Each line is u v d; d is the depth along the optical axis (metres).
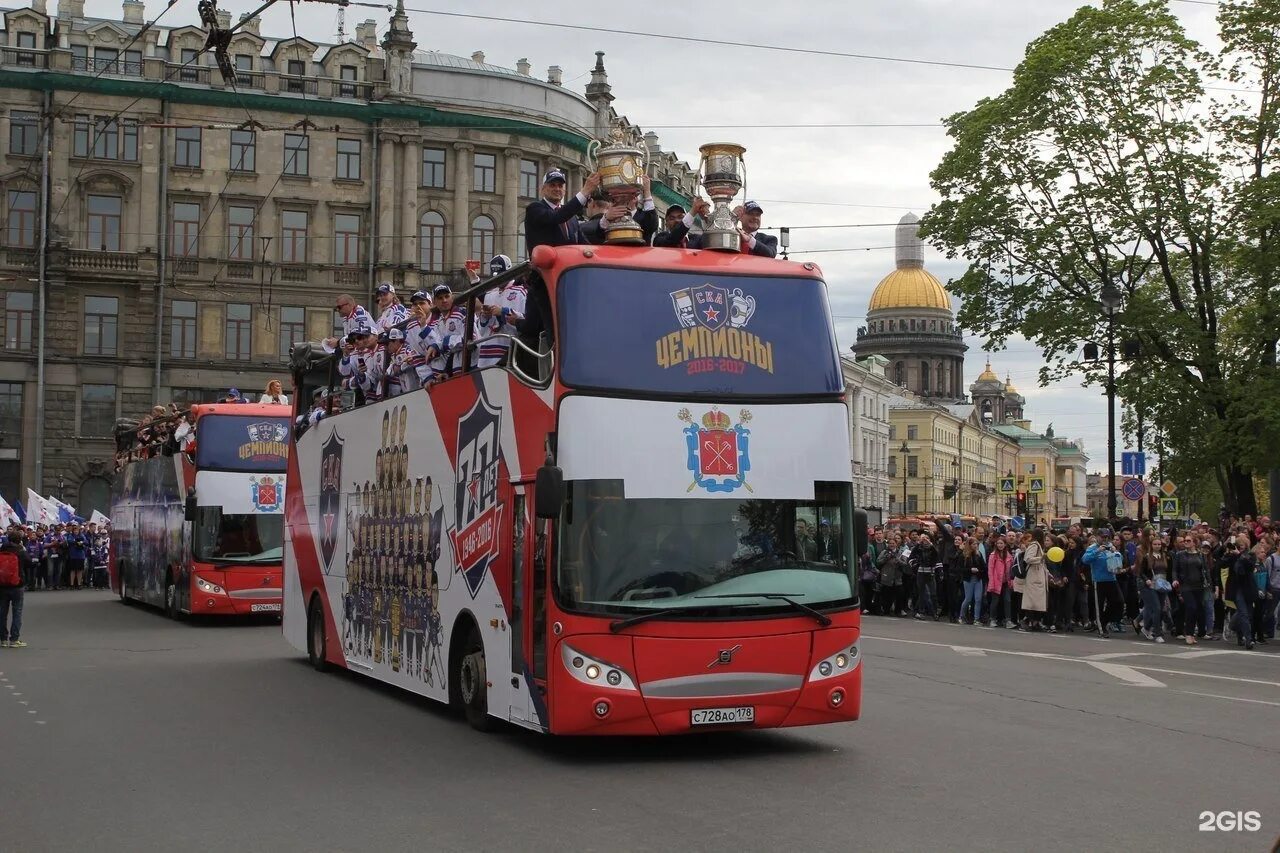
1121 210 36.75
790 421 11.62
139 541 34.59
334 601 18.62
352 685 17.84
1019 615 29.16
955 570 30.86
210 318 67.25
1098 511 182.25
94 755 12.34
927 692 16.41
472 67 72.31
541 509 10.75
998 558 29.02
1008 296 39.19
